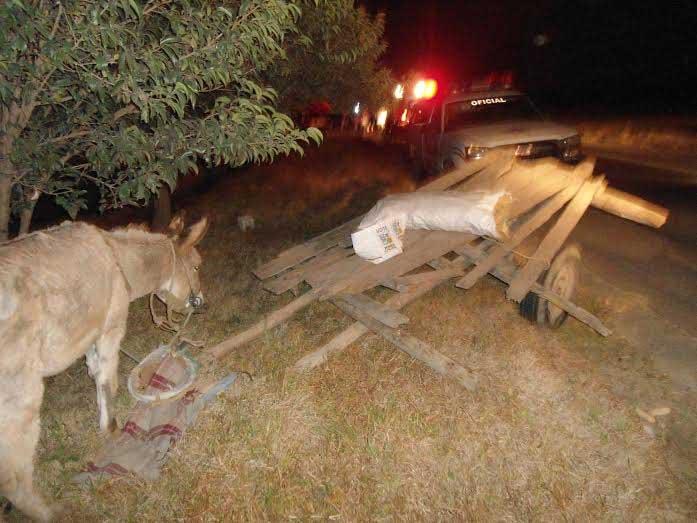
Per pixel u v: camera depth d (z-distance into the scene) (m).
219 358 4.79
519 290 4.63
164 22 4.44
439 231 5.37
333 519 3.53
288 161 14.05
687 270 6.58
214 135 4.08
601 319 5.57
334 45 7.20
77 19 3.37
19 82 3.76
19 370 3.07
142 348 5.26
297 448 4.01
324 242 6.05
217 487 3.71
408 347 4.62
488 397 4.44
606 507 3.60
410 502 3.63
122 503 3.60
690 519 3.55
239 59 4.17
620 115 17.27
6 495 3.19
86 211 10.49
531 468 3.86
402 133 11.82
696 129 13.76
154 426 4.06
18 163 4.18
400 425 4.18
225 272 7.04
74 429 4.19
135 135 3.95
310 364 4.71
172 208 10.34
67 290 3.29
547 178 6.56
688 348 5.14
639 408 4.46
